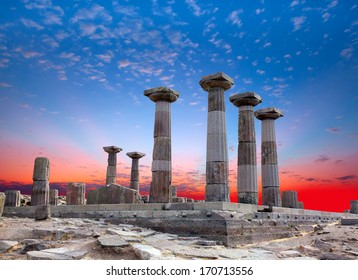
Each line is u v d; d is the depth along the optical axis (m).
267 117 22.34
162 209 15.25
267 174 21.59
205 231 12.78
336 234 14.74
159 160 18.61
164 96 19.22
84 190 22.95
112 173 29.98
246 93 19.61
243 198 18.88
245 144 19.42
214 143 16.84
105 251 8.72
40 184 21.05
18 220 14.22
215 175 16.55
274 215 16.78
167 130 19.05
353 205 33.78
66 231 10.79
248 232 13.52
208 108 17.50
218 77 17.08
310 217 21.70
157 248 9.45
